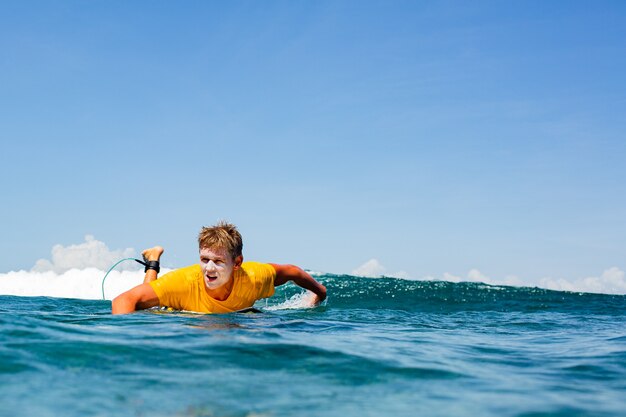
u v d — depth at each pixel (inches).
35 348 127.9
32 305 293.4
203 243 227.5
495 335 209.8
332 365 127.9
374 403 100.0
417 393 108.0
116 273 474.9
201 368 119.9
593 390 115.6
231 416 90.3
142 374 113.3
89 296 442.6
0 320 156.7
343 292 464.8
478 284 553.3
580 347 176.6
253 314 232.8
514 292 516.7
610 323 274.7
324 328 196.9
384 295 459.5
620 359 152.9
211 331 166.1
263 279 249.1
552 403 103.9
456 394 108.4
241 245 236.5
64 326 157.6
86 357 123.6
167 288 229.6
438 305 413.7
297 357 133.6
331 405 97.8
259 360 129.1
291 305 314.8
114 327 168.6
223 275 228.8
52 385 103.3
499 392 111.2
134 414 89.5
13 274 462.3
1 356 119.6
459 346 172.1
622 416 96.5
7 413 87.7
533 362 148.1
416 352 152.6
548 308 394.6
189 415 90.0
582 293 533.0
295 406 96.4
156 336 151.2
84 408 91.4
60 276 463.8
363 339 172.4
